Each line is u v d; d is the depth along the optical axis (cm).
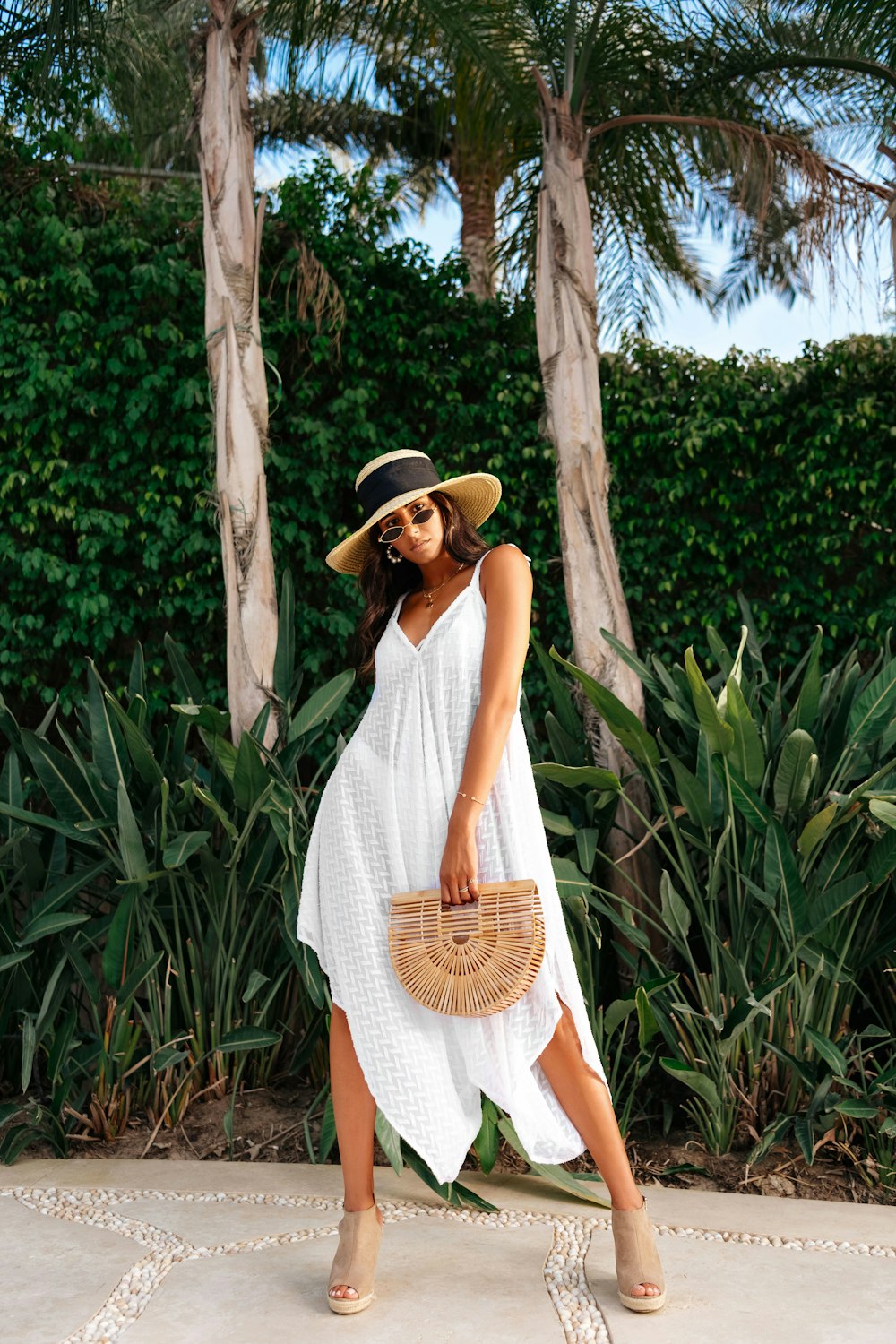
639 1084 303
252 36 375
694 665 270
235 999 309
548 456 487
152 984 299
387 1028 180
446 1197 236
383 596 209
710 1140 275
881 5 414
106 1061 290
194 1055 302
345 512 506
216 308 358
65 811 307
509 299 521
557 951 184
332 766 444
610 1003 323
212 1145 287
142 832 308
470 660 189
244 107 369
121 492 478
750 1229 222
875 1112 256
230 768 288
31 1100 287
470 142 520
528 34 400
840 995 294
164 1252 212
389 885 186
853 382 475
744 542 474
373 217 517
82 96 502
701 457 483
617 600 358
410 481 195
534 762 333
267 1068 317
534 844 187
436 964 175
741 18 423
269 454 476
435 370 505
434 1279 196
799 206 447
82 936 299
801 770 275
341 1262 187
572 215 379
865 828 288
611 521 484
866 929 296
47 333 478
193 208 502
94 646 468
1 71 484
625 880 326
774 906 268
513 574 191
